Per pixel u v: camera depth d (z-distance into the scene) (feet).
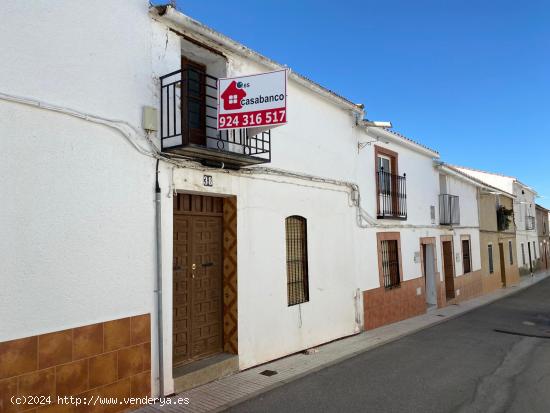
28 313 13.11
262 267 22.50
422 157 45.03
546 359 24.63
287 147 25.22
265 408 16.43
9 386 12.60
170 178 17.84
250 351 21.43
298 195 25.89
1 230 12.64
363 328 32.04
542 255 120.16
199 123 20.66
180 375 17.81
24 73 13.37
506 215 76.69
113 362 15.21
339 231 29.89
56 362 13.67
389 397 17.90
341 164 30.63
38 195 13.52
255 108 17.98
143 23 17.16
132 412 15.49
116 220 15.65
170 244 17.57
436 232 47.78
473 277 59.47
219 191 20.20
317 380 19.98
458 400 17.69
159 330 16.72
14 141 13.03
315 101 28.22
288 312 24.30
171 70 18.19
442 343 28.66
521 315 42.83
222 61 21.01
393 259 38.32
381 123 32.50
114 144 15.78
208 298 20.42
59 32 14.33
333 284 28.81
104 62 15.64
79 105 14.74
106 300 15.16
